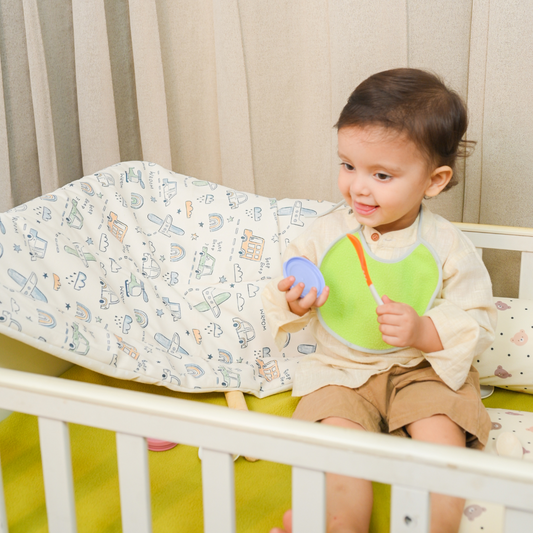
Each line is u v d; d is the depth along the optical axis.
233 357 1.07
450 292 0.89
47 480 0.65
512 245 1.12
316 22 1.46
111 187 1.14
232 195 1.22
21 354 0.91
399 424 0.82
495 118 1.30
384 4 1.31
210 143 1.67
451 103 0.81
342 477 0.71
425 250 0.89
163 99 1.55
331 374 0.90
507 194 1.35
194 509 0.79
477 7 1.27
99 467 0.85
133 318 0.98
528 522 0.50
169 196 1.21
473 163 1.35
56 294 0.89
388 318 0.78
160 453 0.89
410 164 0.80
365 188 0.82
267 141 1.56
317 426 0.55
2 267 0.84
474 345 0.81
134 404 0.59
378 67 1.36
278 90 1.52
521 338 1.04
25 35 1.55
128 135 1.72
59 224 0.98
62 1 1.57
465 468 0.50
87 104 1.54
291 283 0.83
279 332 0.92
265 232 1.19
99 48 1.51
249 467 0.87
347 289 0.91
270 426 0.55
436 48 1.36
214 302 1.11
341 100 1.40
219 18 1.44
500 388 1.11
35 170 1.66
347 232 0.95
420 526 0.53
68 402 0.61
